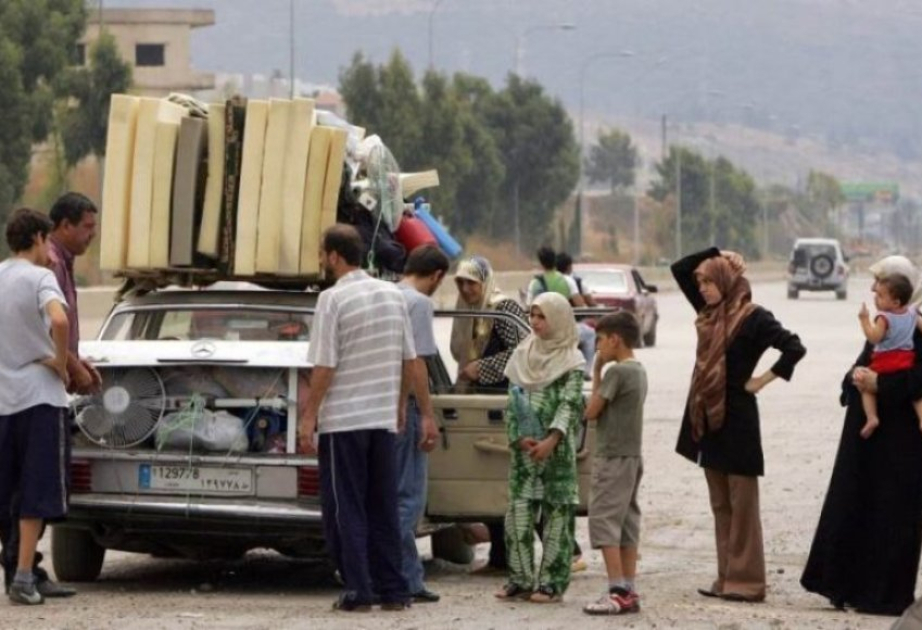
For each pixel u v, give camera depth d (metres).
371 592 14.68
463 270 17.89
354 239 14.59
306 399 15.32
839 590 15.38
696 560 18.41
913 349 15.29
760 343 15.63
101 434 15.59
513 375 15.31
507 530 15.52
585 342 25.78
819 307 91.25
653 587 16.62
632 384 14.96
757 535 15.85
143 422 15.55
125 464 15.53
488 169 114.44
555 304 15.16
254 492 15.41
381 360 14.50
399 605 14.82
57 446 14.81
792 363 15.54
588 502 17.02
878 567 15.23
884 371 15.26
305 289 17.31
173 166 16.45
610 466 14.96
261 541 15.61
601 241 186.25
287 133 16.41
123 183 16.47
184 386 15.64
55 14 76.19
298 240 16.39
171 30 136.50
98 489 15.56
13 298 14.73
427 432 14.96
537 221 128.75
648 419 33.22
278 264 16.39
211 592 16.12
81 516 15.52
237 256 16.42
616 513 14.90
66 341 14.69
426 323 15.38
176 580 17.02
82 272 83.38
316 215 16.44
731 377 15.70
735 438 15.66
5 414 14.76
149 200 16.42
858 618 14.97
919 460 15.29
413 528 15.44
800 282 105.38
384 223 17.59
